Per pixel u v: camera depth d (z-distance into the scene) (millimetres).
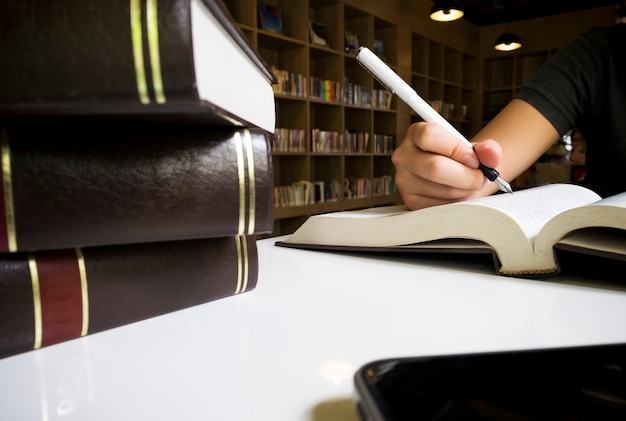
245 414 199
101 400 213
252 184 315
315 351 268
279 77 3131
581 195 634
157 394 218
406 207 692
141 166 281
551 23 5059
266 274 466
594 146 1145
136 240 286
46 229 259
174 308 338
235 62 291
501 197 543
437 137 580
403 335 292
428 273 472
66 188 262
